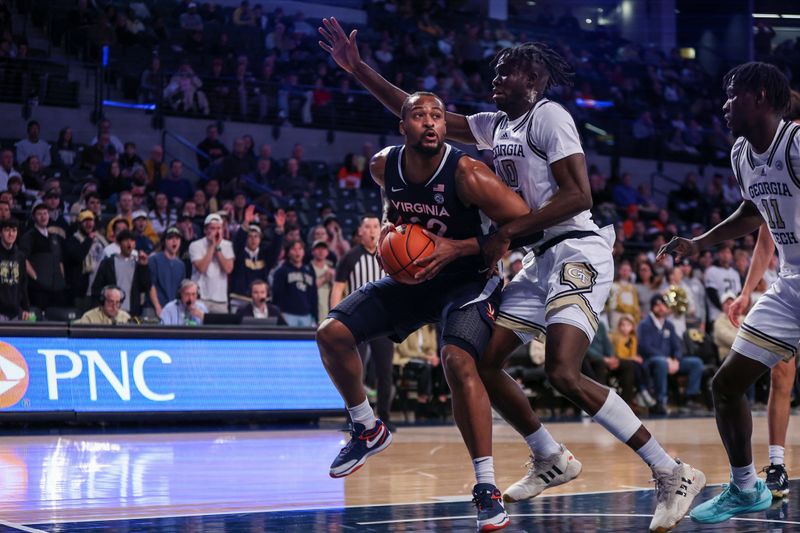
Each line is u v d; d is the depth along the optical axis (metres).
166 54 13.88
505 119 3.42
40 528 3.05
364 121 14.45
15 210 9.33
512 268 9.18
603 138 16.33
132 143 11.80
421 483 4.32
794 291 3.20
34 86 12.37
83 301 8.23
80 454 5.41
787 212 3.19
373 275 6.86
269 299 8.93
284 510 3.48
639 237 13.09
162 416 7.02
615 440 6.59
